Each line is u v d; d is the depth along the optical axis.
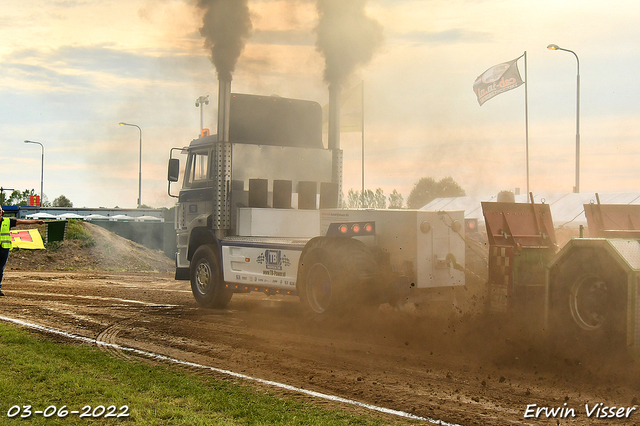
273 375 6.01
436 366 6.30
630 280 5.59
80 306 10.94
